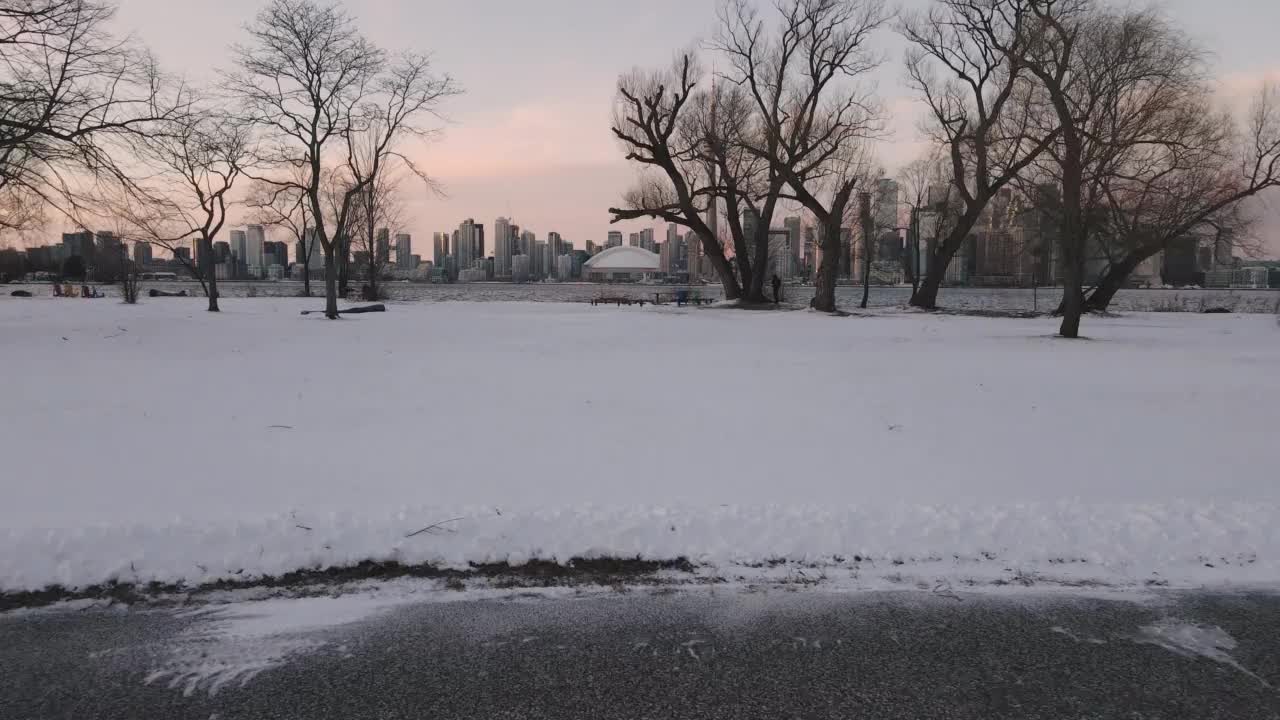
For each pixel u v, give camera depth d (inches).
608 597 169.6
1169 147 975.6
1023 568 184.1
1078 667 141.4
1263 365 573.3
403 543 188.2
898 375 509.0
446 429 327.9
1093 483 249.4
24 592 166.1
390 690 132.7
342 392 420.8
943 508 214.4
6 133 708.0
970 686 135.1
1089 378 497.7
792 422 349.1
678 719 125.0
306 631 153.3
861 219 1814.7
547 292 3196.4
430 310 1454.2
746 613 162.6
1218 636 153.3
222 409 365.4
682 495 233.5
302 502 220.2
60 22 708.7
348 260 2429.9
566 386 450.3
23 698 129.0
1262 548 192.5
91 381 447.5
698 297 1831.9
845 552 190.7
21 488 228.4
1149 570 183.2
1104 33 904.3
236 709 127.0
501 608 163.9
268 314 1208.8
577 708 127.9
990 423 348.8
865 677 137.9
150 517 201.8
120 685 133.6
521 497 229.5
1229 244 1226.0
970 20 1374.3
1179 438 318.7
